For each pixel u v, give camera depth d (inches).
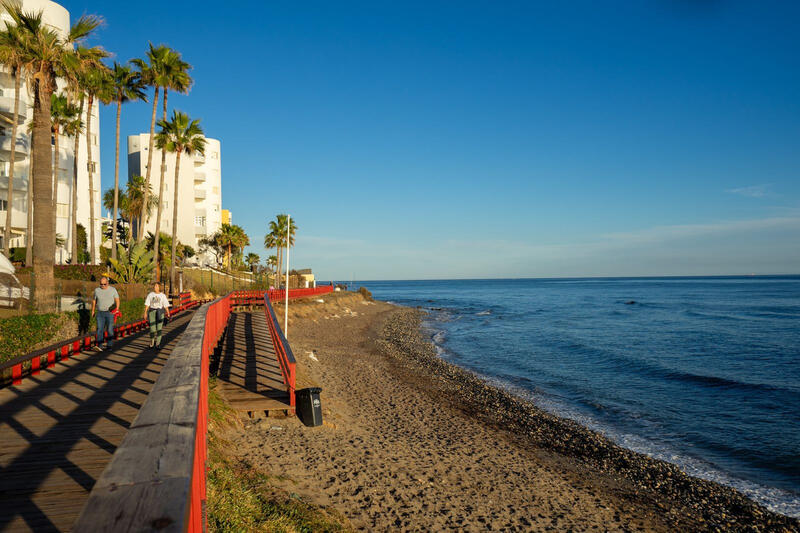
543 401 770.2
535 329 1840.6
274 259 3395.7
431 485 364.5
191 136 1521.9
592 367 1065.5
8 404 277.1
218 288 2043.6
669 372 993.5
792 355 1179.3
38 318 478.9
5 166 1531.7
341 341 1333.7
